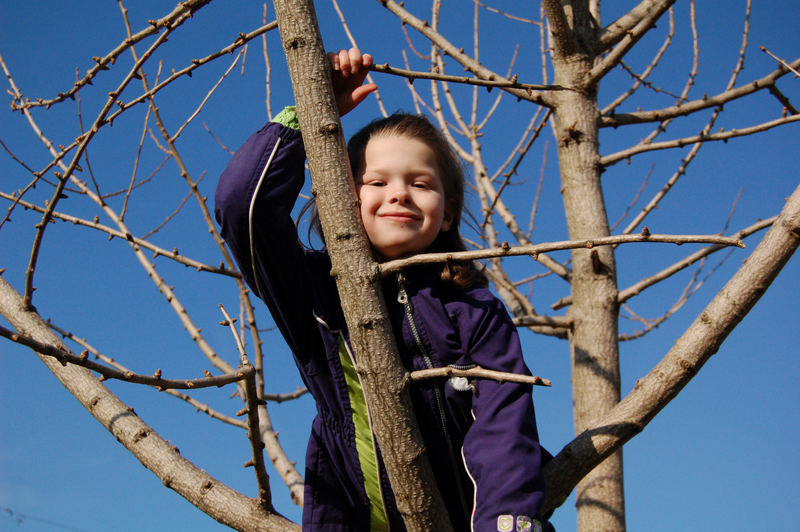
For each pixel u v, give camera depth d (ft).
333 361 6.75
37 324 7.98
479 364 6.48
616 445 6.29
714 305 6.37
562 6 11.73
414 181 6.98
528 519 5.66
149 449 7.25
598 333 10.61
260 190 6.24
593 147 11.36
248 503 6.89
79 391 7.70
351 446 6.74
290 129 6.49
